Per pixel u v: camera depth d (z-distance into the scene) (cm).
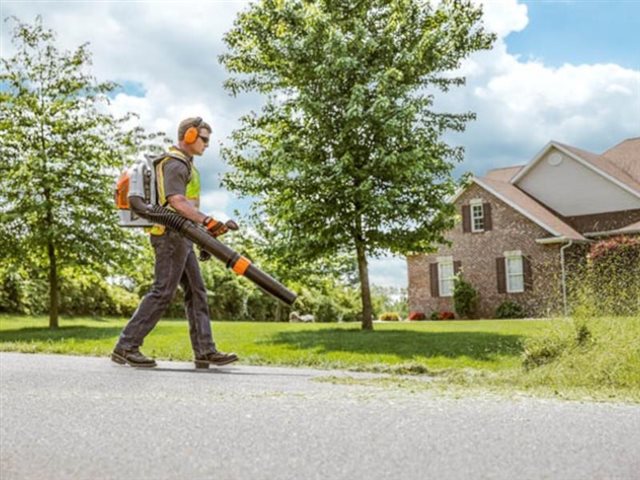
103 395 209
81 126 1467
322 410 176
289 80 1250
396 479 118
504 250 2356
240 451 136
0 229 1427
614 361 368
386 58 1234
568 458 131
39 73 1487
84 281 1669
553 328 459
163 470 123
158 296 396
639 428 157
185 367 405
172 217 372
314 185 1187
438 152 1199
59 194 1430
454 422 161
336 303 3109
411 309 2559
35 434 151
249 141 1259
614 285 498
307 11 1205
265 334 993
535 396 206
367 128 1172
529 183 2511
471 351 750
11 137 1452
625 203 2314
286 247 1214
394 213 1149
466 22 1248
